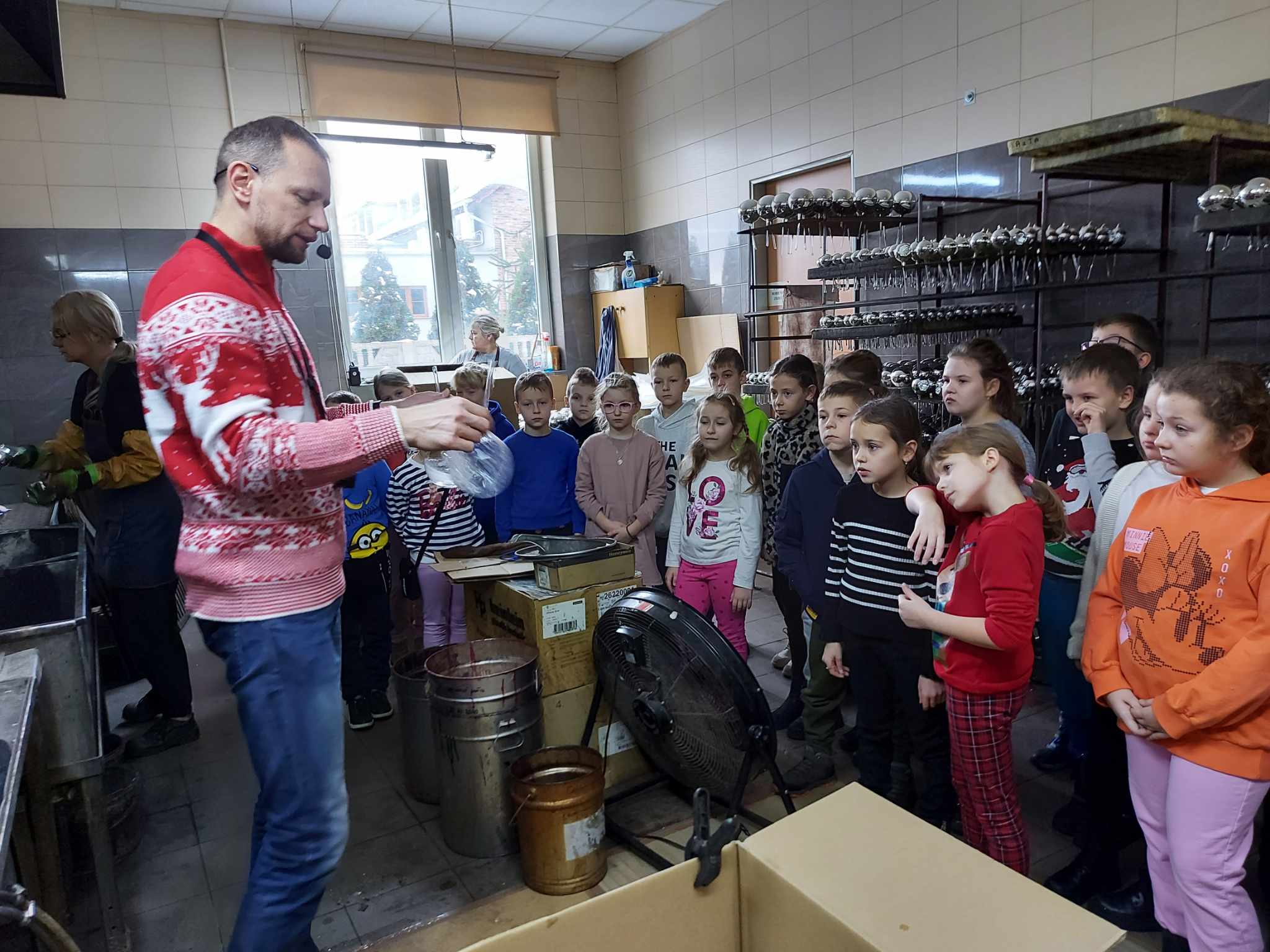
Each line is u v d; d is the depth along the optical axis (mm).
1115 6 3336
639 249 6445
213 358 1128
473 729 1942
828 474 2254
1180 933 1432
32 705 1343
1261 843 1689
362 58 5551
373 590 2736
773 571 2785
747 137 5305
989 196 3900
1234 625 1298
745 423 2635
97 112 4934
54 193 4867
